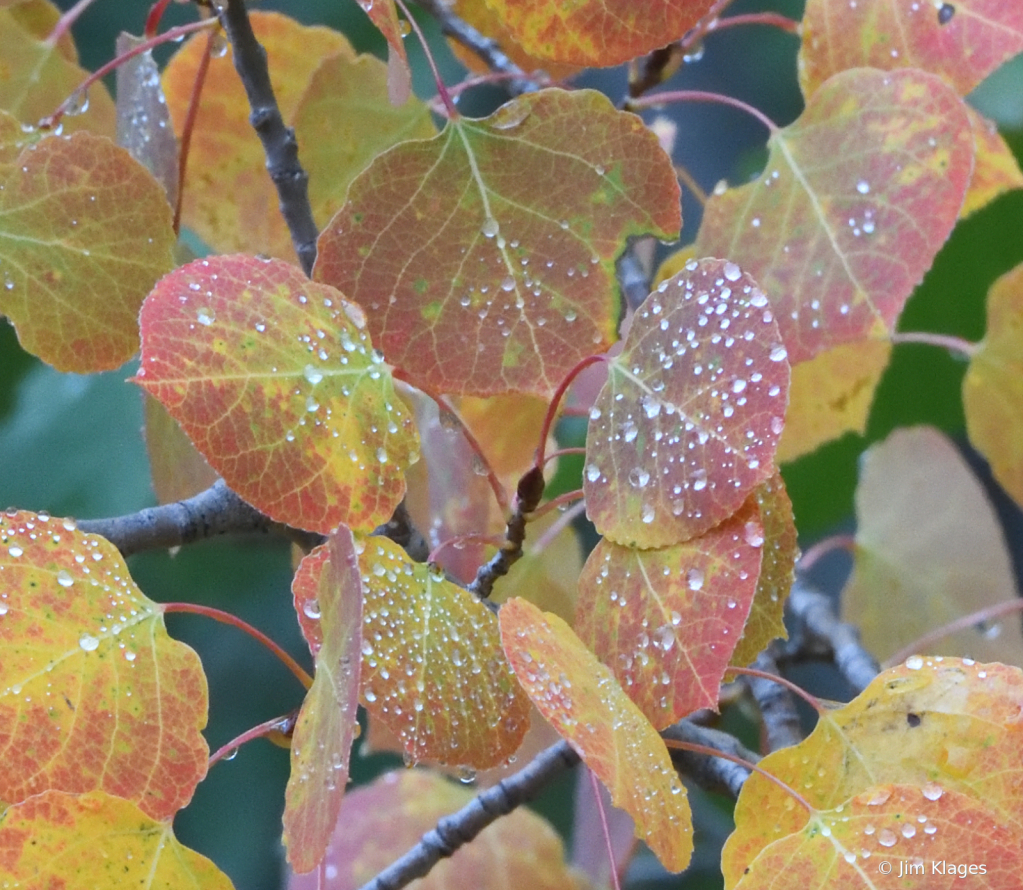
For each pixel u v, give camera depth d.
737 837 0.49
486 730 0.49
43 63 0.58
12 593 0.48
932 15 0.54
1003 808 0.49
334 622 0.47
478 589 0.53
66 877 0.47
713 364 0.50
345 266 0.51
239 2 0.53
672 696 0.49
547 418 0.51
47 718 0.48
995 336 0.59
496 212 0.51
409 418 0.50
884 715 0.50
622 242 0.52
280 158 0.54
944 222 0.52
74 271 0.53
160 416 0.56
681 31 0.51
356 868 0.59
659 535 0.50
